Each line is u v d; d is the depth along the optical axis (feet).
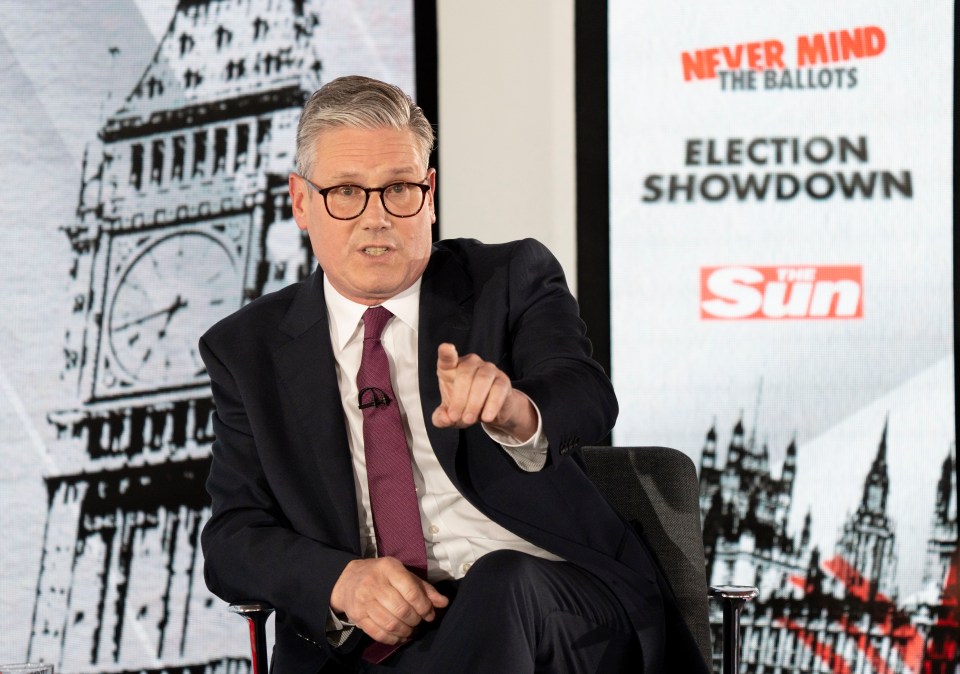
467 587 12.50
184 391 24.36
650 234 24.53
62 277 24.38
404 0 24.49
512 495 14.57
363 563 13.67
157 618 24.18
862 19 24.36
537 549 14.90
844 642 23.98
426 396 14.74
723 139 24.50
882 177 24.36
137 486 24.30
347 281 14.73
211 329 15.96
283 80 24.43
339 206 14.51
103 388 24.36
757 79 24.47
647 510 16.58
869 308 24.34
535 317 15.17
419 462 15.12
